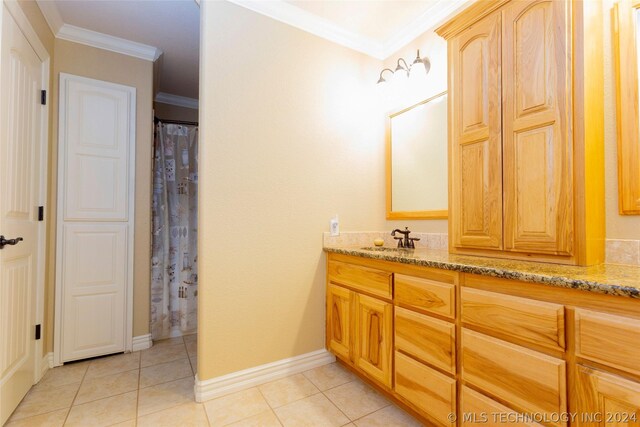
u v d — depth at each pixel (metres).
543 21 1.28
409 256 1.54
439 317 1.32
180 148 2.88
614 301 0.84
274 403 1.66
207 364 1.71
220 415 1.56
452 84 1.66
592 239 1.19
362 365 1.75
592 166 1.21
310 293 2.06
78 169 2.20
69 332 2.14
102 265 2.26
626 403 0.80
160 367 2.11
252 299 1.85
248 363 1.83
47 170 1.99
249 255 1.84
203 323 1.70
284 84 1.99
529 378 1.00
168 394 1.75
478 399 1.15
